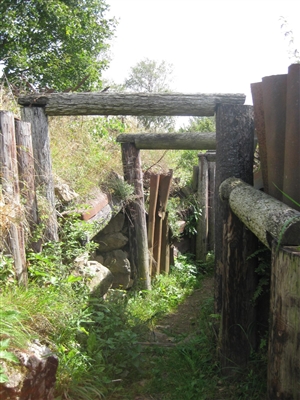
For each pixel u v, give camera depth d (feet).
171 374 12.03
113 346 11.49
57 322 10.21
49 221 13.52
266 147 11.05
